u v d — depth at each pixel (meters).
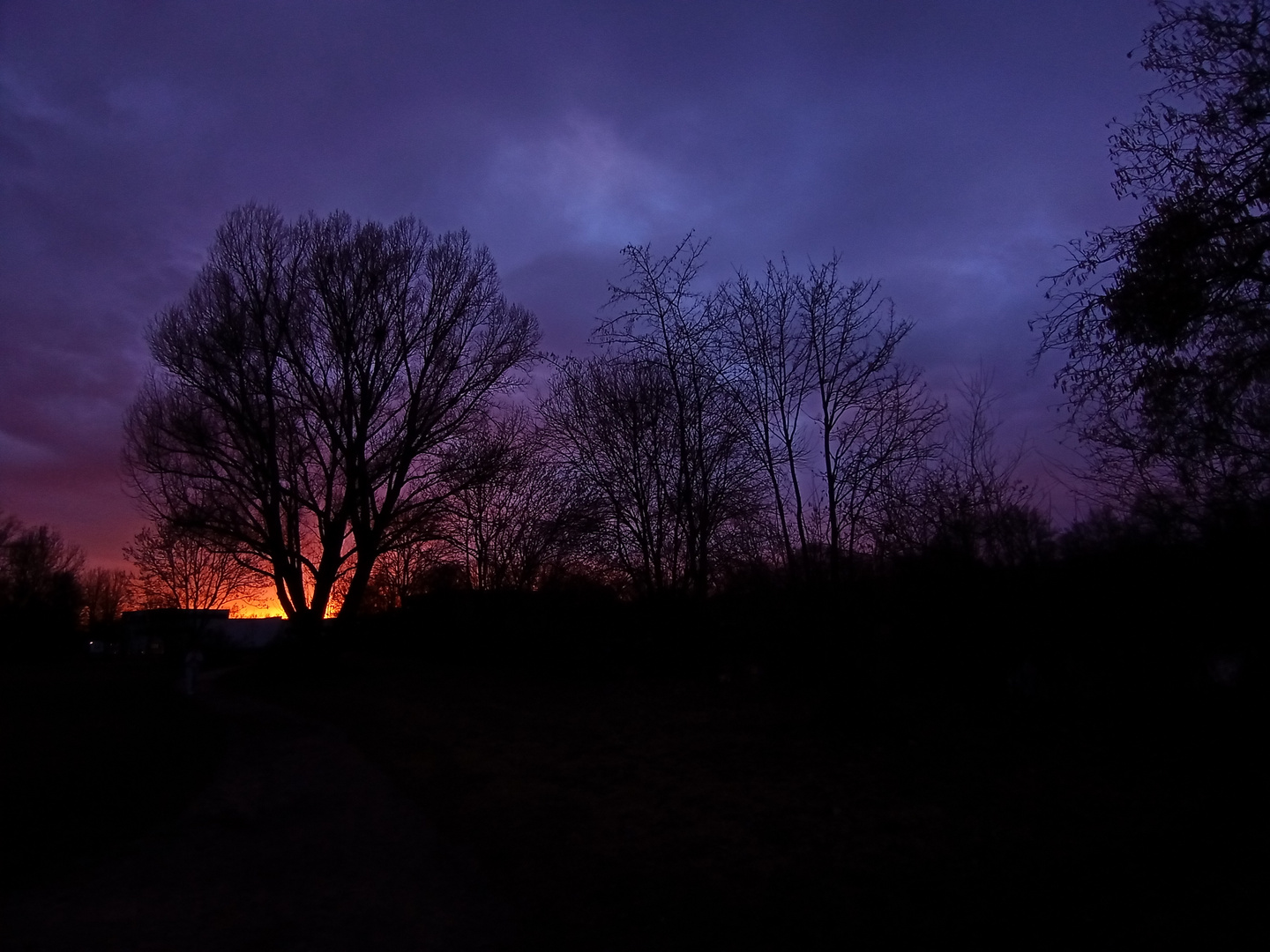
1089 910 5.48
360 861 7.49
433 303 29.00
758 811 8.26
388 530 28.56
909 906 5.76
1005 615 13.05
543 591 25.77
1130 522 10.81
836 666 12.51
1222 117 9.14
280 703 21.09
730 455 19.84
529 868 7.10
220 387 26.98
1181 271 9.05
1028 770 9.03
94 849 7.91
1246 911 5.23
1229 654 9.97
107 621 70.31
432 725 15.82
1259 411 9.12
